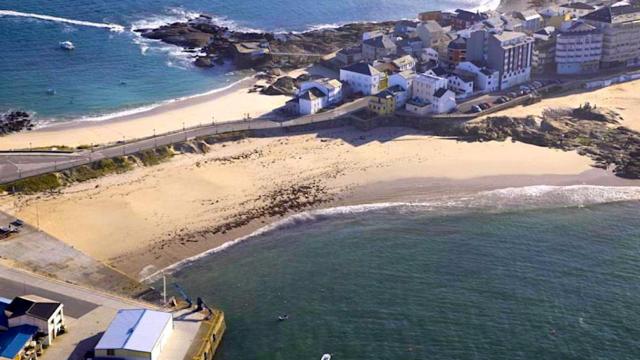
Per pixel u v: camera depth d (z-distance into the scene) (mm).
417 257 188750
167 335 150875
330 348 155875
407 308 168625
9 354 141750
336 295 172875
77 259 178250
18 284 166125
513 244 195250
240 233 196875
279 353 154125
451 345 157125
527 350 156000
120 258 183250
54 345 148250
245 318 164250
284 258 187125
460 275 181250
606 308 169750
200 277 178125
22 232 187250
